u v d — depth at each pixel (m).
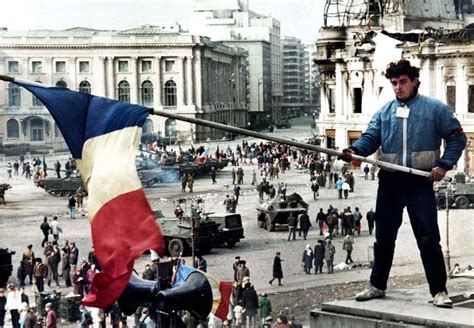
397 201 6.96
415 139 6.90
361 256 34.31
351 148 7.01
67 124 6.29
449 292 7.40
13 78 6.27
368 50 75.50
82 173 6.31
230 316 21.25
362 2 93.75
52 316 21.64
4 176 76.00
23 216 49.12
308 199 53.19
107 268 5.80
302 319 22.59
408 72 6.93
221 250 37.19
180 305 5.88
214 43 131.38
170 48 120.44
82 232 42.38
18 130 113.81
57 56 119.25
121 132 6.27
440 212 40.44
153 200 54.09
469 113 64.69
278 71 190.00
